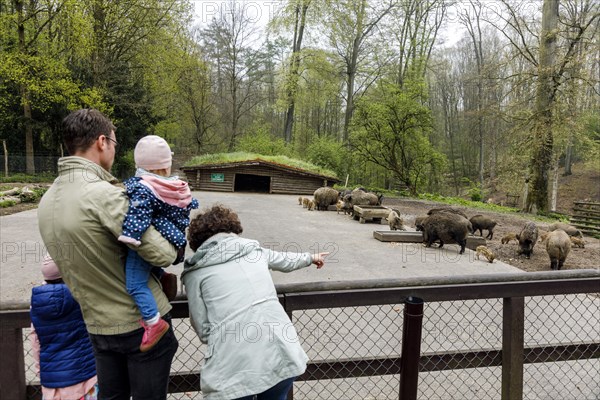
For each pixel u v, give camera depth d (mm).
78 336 2258
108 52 28906
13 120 27797
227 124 47156
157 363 2016
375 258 9430
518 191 24781
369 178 41250
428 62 42688
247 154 29375
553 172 30922
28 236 10578
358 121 31172
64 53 28203
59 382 2229
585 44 19172
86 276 1883
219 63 43594
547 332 5152
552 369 4199
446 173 49250
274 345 2051
